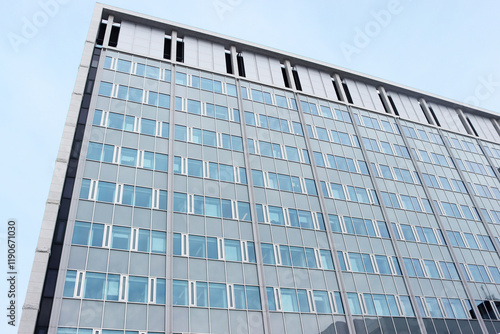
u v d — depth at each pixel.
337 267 32.91
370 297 32.50
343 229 36.09
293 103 44.91
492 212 47.06
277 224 33.69
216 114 39.34
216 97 40.81
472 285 37.84
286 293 29.86
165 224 29.97
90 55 37.72
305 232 34.28
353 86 51.62
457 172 49.47
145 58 40.62
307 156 40.59
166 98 38.25
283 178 37.34
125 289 25.89
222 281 28.64
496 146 57.59
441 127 54.34
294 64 49.56
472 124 58.94
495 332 34.88
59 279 24.77
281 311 28.77
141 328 24.77
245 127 39.50
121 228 28.48
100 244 27.20
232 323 26.97
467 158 52.34
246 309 27.97
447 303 35.28
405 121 51.59
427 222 41.28
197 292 27.45
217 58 44.78
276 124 41.66
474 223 44.38
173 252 28.67
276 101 43.94
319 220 35.81
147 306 25.73
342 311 30.67
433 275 36.84
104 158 31.69
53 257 25.77
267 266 30.72
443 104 58.12
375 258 35.38
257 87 44.22
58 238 26.61
